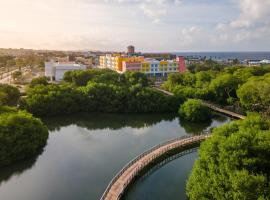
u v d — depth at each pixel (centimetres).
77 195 6050
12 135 7494
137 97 13338
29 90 13338
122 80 16338
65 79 17375
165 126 11338
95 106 13338
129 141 9456
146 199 5966
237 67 19962
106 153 8350
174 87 16600
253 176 4328
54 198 5944
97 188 6334
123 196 5916
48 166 7450
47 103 12225
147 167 7244
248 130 5628
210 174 5009
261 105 11300
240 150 4903
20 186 6431
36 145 8069
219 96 14400
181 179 6875
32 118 8600
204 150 5625
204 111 11931
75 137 9819
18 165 7456
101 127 11069
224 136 5622
